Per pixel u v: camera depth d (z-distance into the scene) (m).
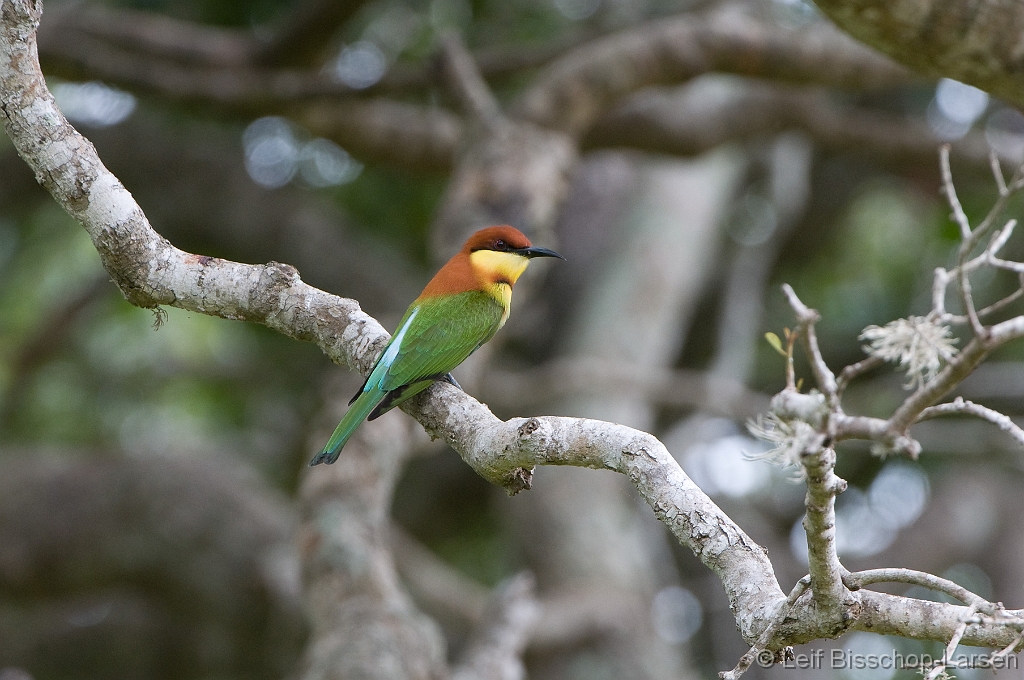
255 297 5.99
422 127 14.28
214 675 14.30
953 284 16.52
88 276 16.44
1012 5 6.26
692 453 17.69
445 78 13.12
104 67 13.15
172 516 14.20
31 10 5.41
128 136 16.28
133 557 14.08
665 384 14.73
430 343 7.40
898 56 6.69
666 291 17.38
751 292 17.77
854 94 18.98
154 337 16.61
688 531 4.71
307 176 17.05
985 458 17.61
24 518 14.02
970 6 6.29
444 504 17.50
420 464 17.39
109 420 17.14
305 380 16.66
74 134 5.62
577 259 18.09
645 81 13.30
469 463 5.57
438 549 18.36
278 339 16.48
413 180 16.78
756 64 13.53
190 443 15.78
